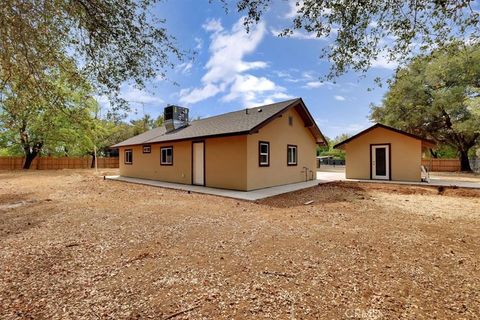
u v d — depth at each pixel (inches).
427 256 138.0
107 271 121.7
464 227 194.2
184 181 478.6
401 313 88.3
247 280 112.3
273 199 321.4
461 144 755.4
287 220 216.8
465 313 88.0
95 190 406.6
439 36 149.9
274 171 435.8
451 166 798.5
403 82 679.7
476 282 109.7
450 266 125.7
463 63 564.7
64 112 247.8
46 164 942.4
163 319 85.7
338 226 197.3
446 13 141.3
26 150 866.8
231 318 86.0
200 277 115.2
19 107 230.4
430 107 697.0
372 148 514.9
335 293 101.3
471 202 301.0
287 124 472.7
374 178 512.4
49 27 176.9
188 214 239.6
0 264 130.0
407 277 114.5
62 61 195.9
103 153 1190.3
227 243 159.6
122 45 184.7
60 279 114.0
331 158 1337.4
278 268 124.1
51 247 153.9
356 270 121.5
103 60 192.7
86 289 105.3
